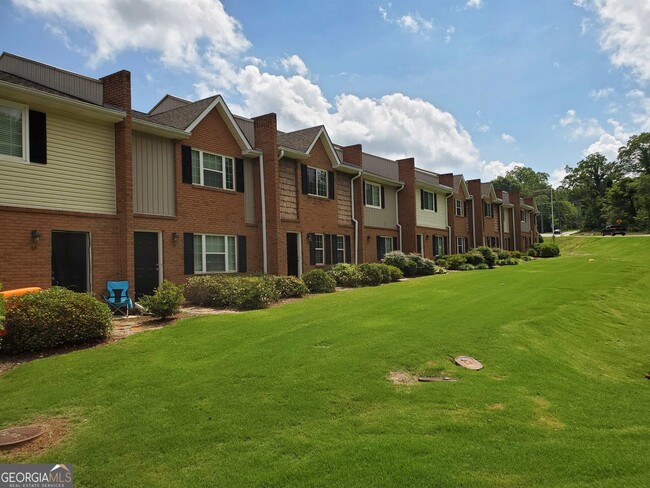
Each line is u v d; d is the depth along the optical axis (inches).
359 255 925.2
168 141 567.5
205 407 219.8
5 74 456.1
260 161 698.8
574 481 162.1
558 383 282.5
